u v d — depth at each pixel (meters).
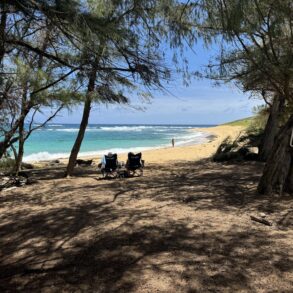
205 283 4.53
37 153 31.69
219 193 9.45
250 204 8.16
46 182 12.76
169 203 8.58
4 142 8.02
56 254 5.84
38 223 7.51
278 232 6.26
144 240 6.11
